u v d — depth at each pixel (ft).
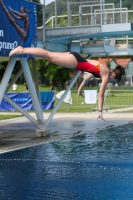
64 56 24.63
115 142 47.75
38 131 53.06
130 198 26.37
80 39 66.69
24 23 47.37
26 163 36.60
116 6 70.28
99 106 24.70
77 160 37.68
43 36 56.59
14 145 46.57
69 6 64.34
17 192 27.71
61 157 39.04
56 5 64.39
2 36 44.06
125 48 80.38
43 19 56.80
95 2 63.82
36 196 26.84
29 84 49.93
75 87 161.48
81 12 64.34
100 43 67.15
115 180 30.76
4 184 29.73
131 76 224.74
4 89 45.91
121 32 59.67
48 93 84.53
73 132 56.80
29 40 48.34
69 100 89.40
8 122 71.67
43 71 199.31
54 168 34.68
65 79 184.14
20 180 30.76
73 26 60.18
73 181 30.50
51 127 62.75
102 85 24.63
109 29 59.67
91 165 35.78
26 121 72.74
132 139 49.90
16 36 46.11
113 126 63.52
